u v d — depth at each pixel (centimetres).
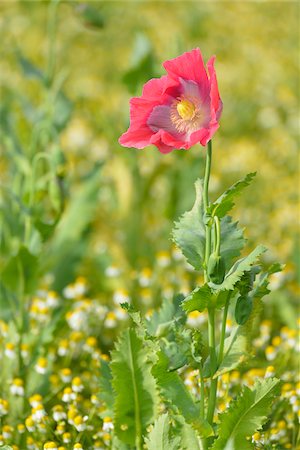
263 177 988
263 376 586
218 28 1423
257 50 1339
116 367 476
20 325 625
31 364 612
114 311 707
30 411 573
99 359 512
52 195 629
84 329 668
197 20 1395
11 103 1059
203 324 667
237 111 1149
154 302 748
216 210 427
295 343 623
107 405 500
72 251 757
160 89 428
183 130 429
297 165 1038
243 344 450
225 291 436
